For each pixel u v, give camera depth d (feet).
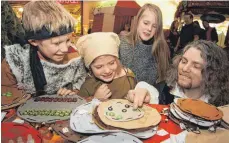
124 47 3.99
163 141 2.66
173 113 3.06
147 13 3.96
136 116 2.96
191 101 3.27
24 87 3.77
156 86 4.06
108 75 3.85
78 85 3.96
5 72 3.72
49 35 3.63
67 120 3.00
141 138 2.66
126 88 3.94
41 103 3.40
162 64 4.12
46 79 3.84
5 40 3.73
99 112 3.01
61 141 2.63
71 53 3.84
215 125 2.88
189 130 2.82
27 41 3.74
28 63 3.78
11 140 2.58
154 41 4.03
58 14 3.63
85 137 2.69
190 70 3.82
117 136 2.63
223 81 3.82
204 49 3.76
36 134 2.68
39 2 3.63
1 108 3.22
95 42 3.62
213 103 3.88
